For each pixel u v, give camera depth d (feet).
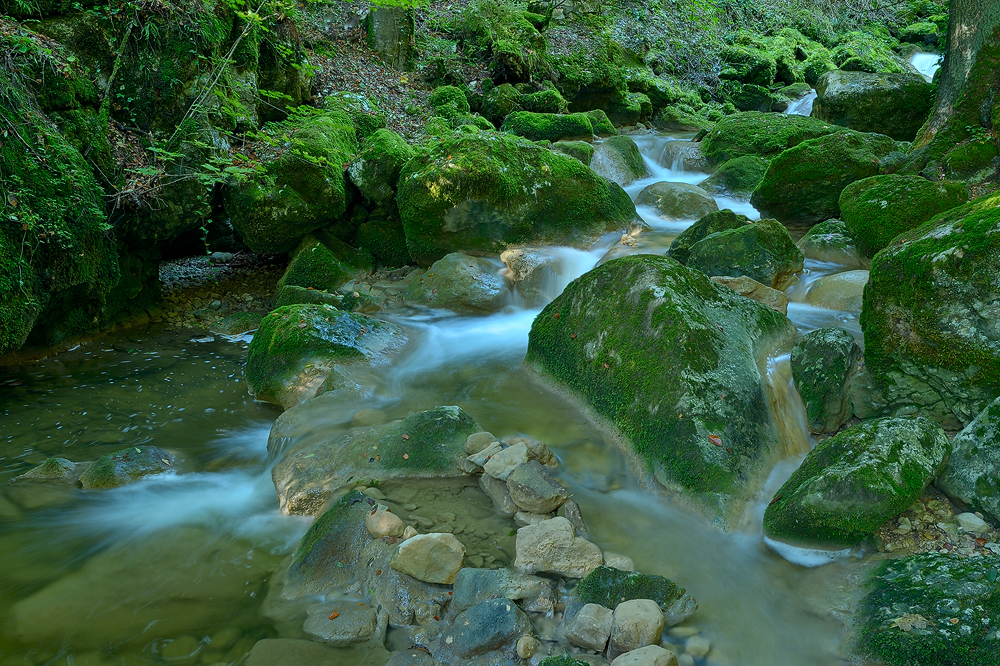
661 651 8.36
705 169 39.01
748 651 9.01
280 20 27.04
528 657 8.86
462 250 24.35
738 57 60.80
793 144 36.35
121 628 9.62
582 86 49.49
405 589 9.87
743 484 11.92
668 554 10.89
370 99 33.30
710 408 12.83
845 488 10.55
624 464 13.35
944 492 11.14
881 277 13.01
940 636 8.34
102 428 15.80
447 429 13.70
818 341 14.47
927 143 24.79
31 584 10.56
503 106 41.81
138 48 20.74
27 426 15.71
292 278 23.38
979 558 9.44
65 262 18.34
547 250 24.56
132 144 20.90
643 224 27.43
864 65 60.13
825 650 8.96
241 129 24.26
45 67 18.33
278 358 17.39
